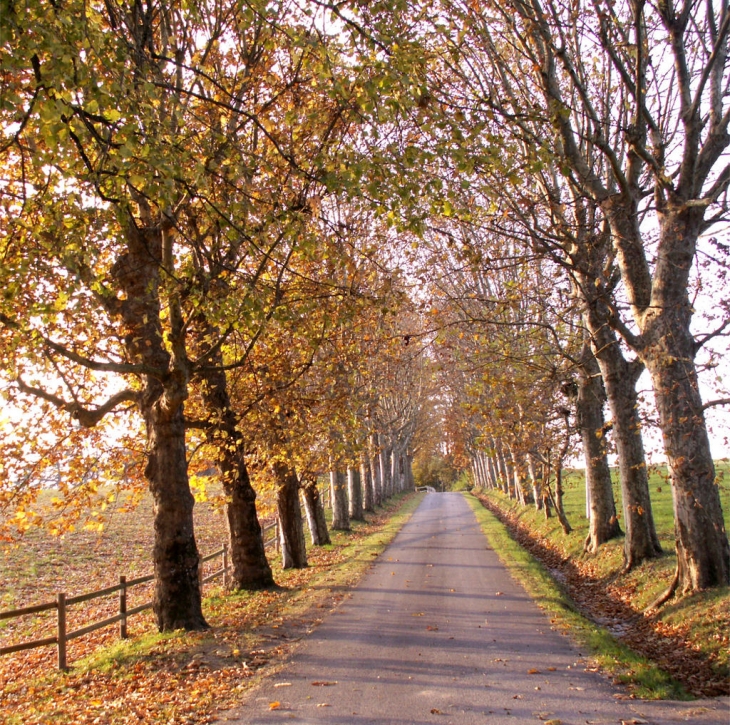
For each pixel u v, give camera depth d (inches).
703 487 470.3
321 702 293.3
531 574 675.4
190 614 461.1
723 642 382.0
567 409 861.2
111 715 286.0
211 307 374.6
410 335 581.3
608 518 790.5
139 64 364.8
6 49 291.0
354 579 678.5
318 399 679.1
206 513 1615.4
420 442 3176.7
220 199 403.2
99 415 454.0
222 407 596.7
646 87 476.4
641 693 301.4
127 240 455.8
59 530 531.8
